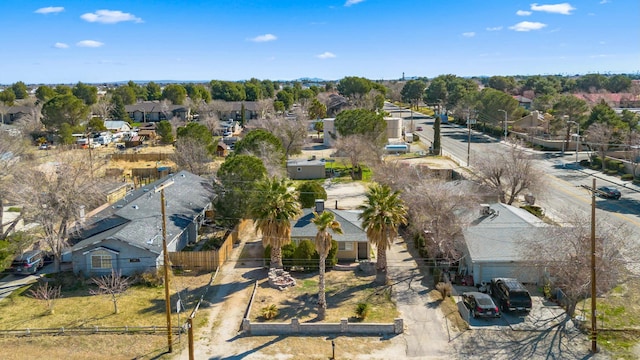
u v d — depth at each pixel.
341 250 44.66
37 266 43.34
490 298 33.88
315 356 29.30
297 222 46.44
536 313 34.00
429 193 43.66
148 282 39.81
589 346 29.78
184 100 166.25
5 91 166.75
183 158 75.69
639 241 45.44
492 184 58.56
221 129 127.56
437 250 41.56
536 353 29.14
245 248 48.06
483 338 30.98
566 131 98.69
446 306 35.34
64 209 42.22
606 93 180.25
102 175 73.69
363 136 81.88
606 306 34.88
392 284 39.44
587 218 38.06
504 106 117.50
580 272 31.72
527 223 42.50
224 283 40.25
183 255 43.00
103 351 30.23
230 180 50.56
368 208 38.69
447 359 28.73
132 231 43.03
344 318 33.03
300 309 35.31
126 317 34.38
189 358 27.55
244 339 31.38
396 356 29.14
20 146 61.59
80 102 117.75
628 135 78.94
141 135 119.50
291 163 80.56
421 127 137.62
